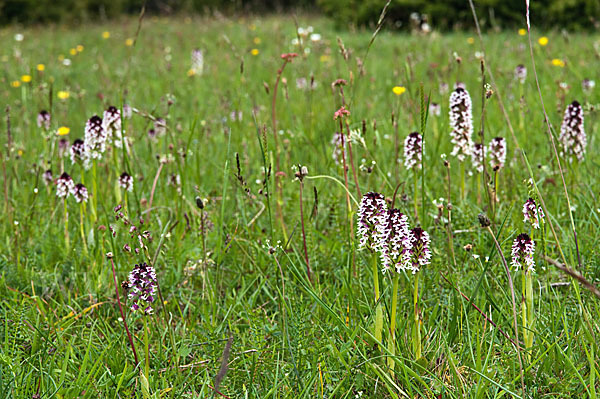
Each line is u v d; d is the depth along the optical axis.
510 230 3.67
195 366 2.78
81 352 2.94
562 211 4.17
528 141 5.80
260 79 9.77
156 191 4.89
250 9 23.98
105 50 16.02
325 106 7.62
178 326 3.12
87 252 3.96
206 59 13.05
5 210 4.63
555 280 3.42
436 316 3.01
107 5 27.36
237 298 3.30
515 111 6.82
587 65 9.69
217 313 3.34
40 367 2.64
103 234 3.85
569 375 2.56
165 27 21.33
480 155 4.18
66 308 3.38
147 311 2.63
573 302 2.99
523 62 10.28
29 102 8.71
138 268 2.64
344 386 2.63
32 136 6.87
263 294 3.59
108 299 3.47
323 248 3.86
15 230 4.14
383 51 13.01
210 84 10.27
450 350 2.71
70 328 3.17
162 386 2.64
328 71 9.41
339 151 4.89
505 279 3.29
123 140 3.92
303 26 19.47
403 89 5.22
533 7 16.45
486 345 2.80
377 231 2.54
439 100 7.31
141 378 2.47
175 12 26.66
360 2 18.19
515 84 8.06
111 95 9.23
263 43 15.67
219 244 3.27
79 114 8.30
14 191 5.13
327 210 4.35
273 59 11.88
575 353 2.73
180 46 15.08
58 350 2.87
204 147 6.31
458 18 17.50
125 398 2.60
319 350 2.63
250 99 8.01
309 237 3.70
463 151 4.14
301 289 3.33
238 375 2.64
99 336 3.17
